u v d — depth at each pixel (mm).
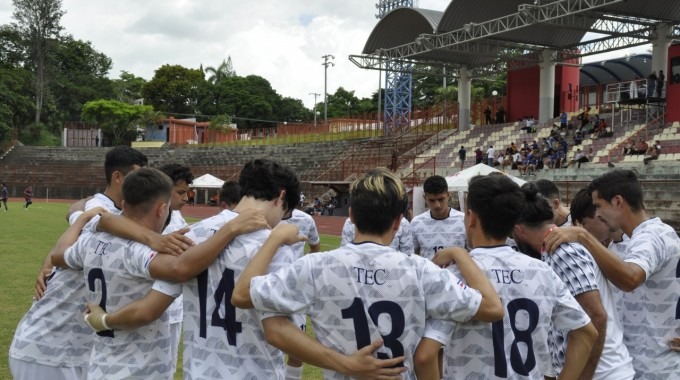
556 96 34781
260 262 2754
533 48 31656
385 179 2672
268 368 2965
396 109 43719
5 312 8227
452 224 5992
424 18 31594
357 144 42906
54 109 74438
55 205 41438
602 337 3025
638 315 3646
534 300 2795
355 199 2664
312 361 2566
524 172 26469
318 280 2592
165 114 79625
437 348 2602
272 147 50438
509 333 2775
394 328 2559
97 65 88000
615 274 3211
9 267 12406
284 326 2605
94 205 4066
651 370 3570
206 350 2990
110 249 3174
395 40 35062
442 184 5910
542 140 30000
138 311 2984
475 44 31578
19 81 69062
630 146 24625
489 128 34781
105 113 67000
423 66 37719
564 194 23969
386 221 2643
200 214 35719
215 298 2975
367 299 2566
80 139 67938
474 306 2594
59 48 76750
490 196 2861
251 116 81500
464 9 29078
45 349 3627
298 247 3770
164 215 3303
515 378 2746
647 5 25500
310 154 46594
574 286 3061
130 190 3193
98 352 3215
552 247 3158
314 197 39688
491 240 2916
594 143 27141
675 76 25609
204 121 80750
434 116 39562
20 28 73938
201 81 83000
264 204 3148
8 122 63719
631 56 37156
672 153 23328
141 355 3184
